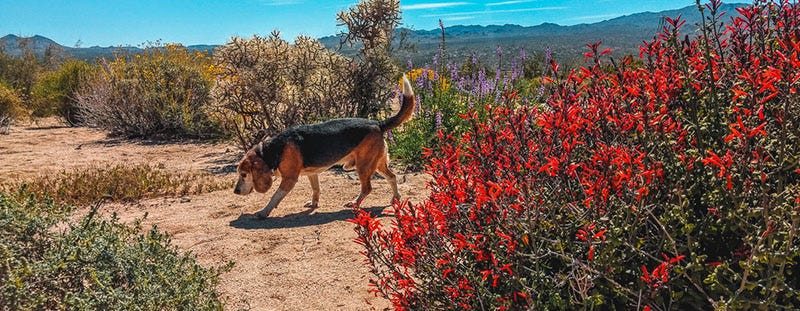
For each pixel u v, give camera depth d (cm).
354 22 1057
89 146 1220
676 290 239
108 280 266
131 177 770
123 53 1477
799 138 210
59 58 3169
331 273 462
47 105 1708
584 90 262
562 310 229
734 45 278
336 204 686
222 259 501
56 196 691
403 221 276
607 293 238
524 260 244
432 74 1042
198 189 755
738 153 215
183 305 296
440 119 891
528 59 1099
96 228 307
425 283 288
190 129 1291
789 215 200
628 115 238
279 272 468
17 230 271
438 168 279
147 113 1324
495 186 229
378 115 1104
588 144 263
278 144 628
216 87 1061
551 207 241
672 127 230
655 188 224
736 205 210
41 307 248
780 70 207
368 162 657
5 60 2434
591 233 227
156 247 316
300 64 1026
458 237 247
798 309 201
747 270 196
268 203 640
